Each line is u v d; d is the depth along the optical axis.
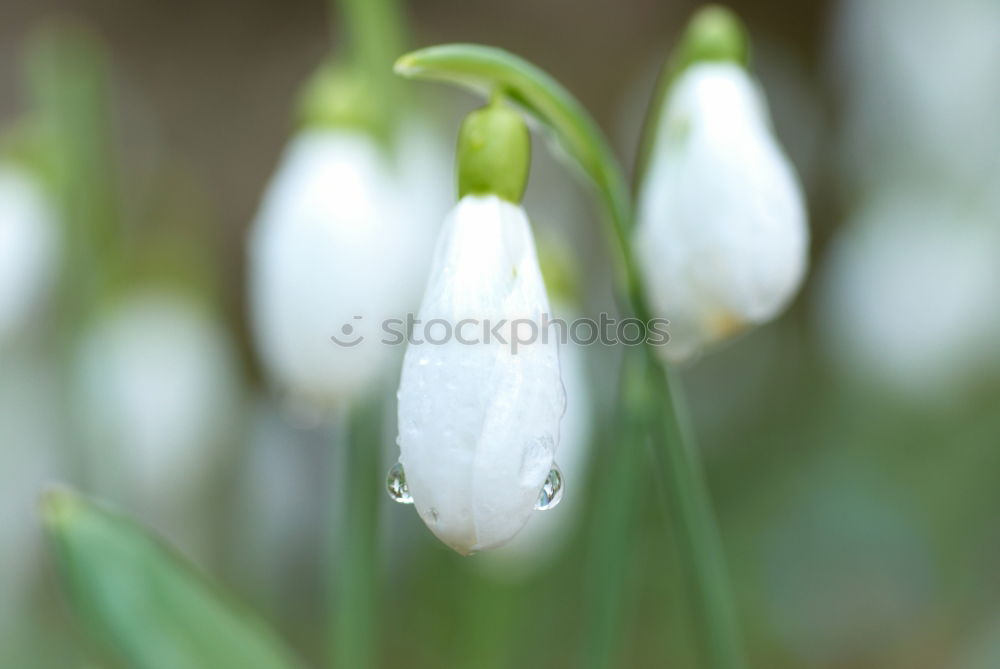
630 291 0.16
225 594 0.17
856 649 0.31
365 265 0.18
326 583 0.30
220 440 0.27
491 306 0.14
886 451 0.33
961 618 0.31
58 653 0.29
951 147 0.34
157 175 0.35
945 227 0.33
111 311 0.25
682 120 0.16
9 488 0.29
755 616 0.31
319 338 0.18
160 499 0.26
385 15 0.19
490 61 0.15
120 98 0.47
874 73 0.36
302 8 0.50
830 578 0.31
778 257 0.16
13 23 0.50
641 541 0.30
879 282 0.33
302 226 0.18
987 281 0.32
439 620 0.28
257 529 0.29
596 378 0.30
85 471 0.24
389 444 0.25
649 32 0.51
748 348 0.36
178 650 0.17
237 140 0.48
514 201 0.15
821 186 0.41
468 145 0.15
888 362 0.33
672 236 0.16
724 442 0.35
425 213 0.21
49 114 0.22
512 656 0.26
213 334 0.27
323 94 0.18
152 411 0.26
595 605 0.17
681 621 0.30
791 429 0.35
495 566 0.21
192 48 0.50
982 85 0.34
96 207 0.23
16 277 0.22
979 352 0.33
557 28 0.51
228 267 0.45
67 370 0.24
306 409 0.19
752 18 0.46
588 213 0.34
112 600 0.17
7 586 0.29
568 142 0.15
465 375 0.14
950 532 0.32
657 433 0.16
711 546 0.16
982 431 0.33
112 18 0.50
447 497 0.14
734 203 0.16
